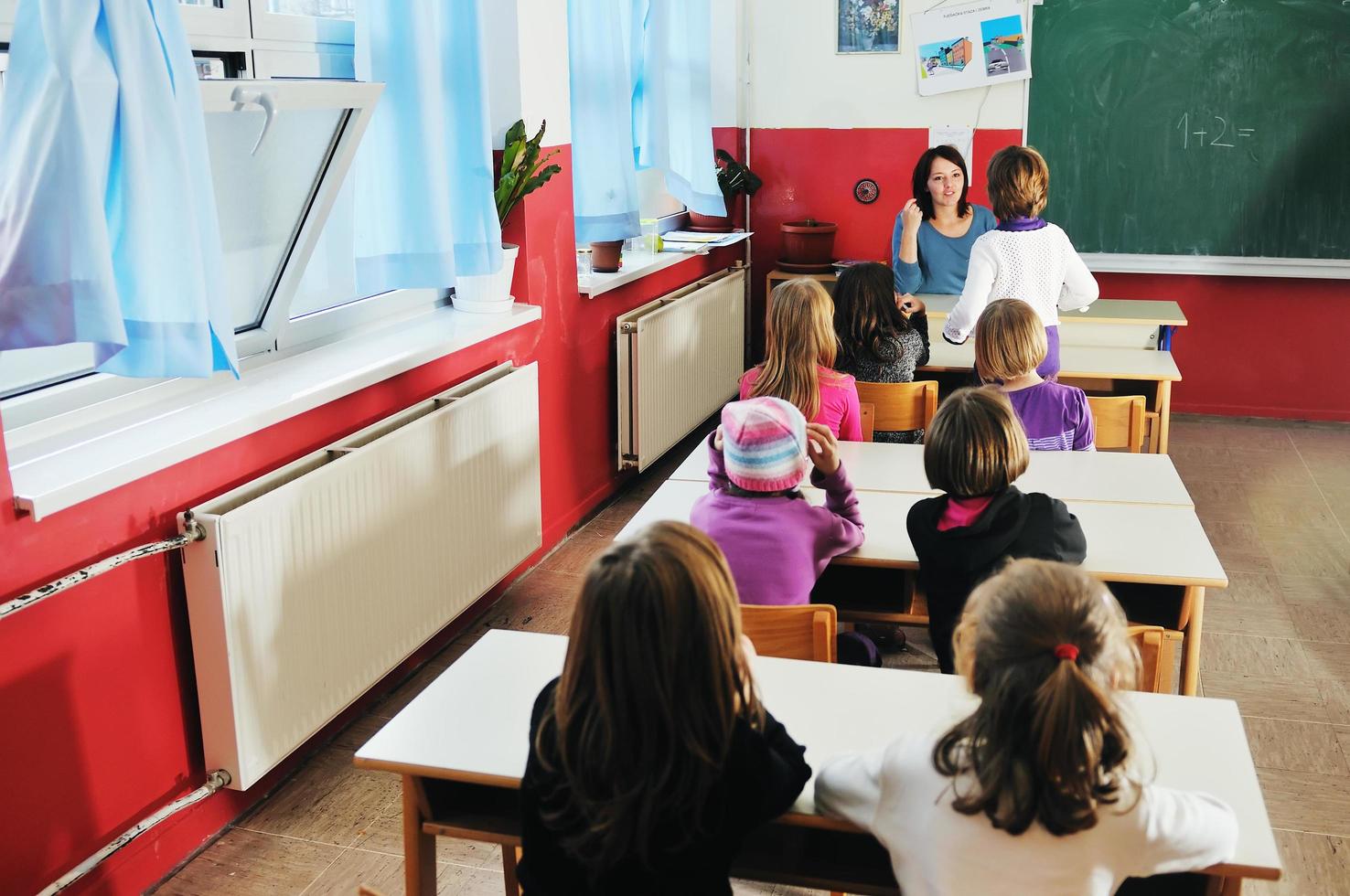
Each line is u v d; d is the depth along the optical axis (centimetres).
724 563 146
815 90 614
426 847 193
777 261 645
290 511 261
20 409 237
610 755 140
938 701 193
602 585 140
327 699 282
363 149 312
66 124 203
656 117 499
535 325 408
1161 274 596
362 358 316
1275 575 410
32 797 221
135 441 243
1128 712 146
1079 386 465
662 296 522
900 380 375
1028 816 133
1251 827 159
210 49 276
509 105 387
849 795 159
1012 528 237
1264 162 568
